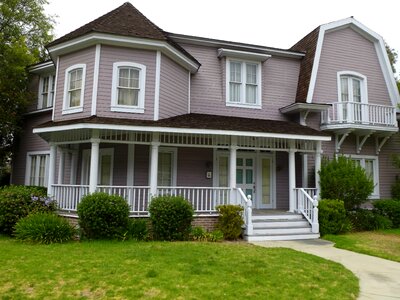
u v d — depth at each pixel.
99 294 5.34
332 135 15.53
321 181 13.38
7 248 8.38
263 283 5.97
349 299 5.35
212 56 15.17
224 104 14.88
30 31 20.45
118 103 11.85
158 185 13.43
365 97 16.38
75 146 14.22
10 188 11.65
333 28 16.27
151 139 11.34
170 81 12.93
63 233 9.50
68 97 12.41
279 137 12.35
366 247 9.77
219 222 11.23
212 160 14.25
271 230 11.45
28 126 17.34
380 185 16.25
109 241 9.52
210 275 6.33
